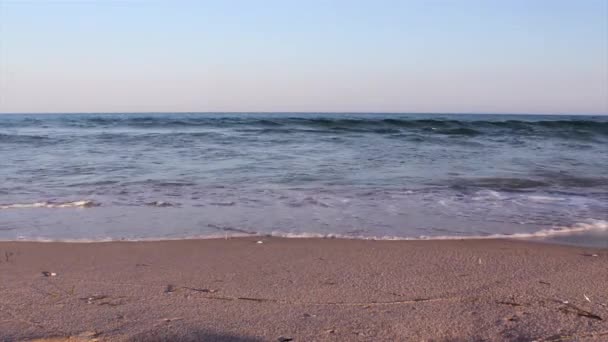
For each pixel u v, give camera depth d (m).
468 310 3.84
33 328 3.45
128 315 3.70
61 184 10.24
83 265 5.07
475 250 5.73
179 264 5.12
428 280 4.59
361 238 6.27
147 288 4.34
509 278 4.66
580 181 10.97
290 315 3.72
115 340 3.27
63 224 6.98
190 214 7.62
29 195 9.09
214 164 13.39
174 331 3.42
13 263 5.13
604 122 30.27
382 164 13.48
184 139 21.69
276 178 11.03
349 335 3.38
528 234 6.56
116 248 5.76
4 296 4.11
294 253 5.56
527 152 17.14
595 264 5.16
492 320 3.64
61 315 3.69
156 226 6.88
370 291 4.28
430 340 3.32
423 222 7.21
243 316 3.69
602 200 8.94
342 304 3.96
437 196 9.14
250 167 12.77
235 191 9.49
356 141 20.94
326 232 6.59
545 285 4.45
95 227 6.82
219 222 7.12
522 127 28.55
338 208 8.09
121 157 15.04
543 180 11.05
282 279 4.62
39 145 19.03
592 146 19.75
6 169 12.38
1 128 32.59
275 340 3.29
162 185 10.12
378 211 7.91
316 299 4.07
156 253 5.55
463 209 8.12
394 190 9.67
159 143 19.91
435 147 18.55
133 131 28.03
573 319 3.64
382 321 3.62
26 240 6.12
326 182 10.53
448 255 5.49
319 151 16.92
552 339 3.31
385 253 5.57
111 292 4.23
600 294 4.20
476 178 11.22
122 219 7.29
